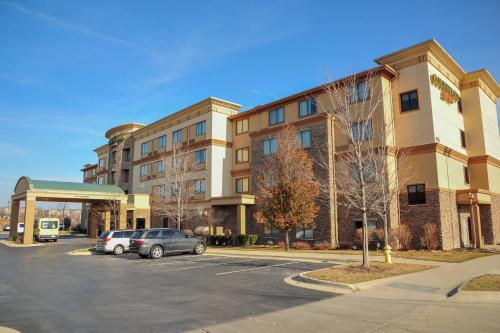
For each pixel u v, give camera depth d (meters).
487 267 15.31
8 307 9.38
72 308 9.23
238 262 19.14
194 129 40.78
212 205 35.25
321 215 27.77
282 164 26.44
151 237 22.42
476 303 9.15
